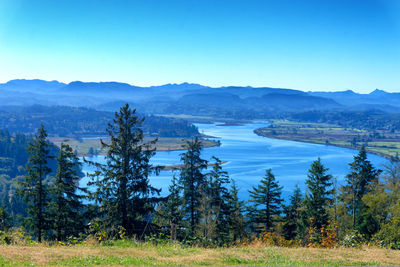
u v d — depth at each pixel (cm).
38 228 2869
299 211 4172
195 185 3512
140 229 2595
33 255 1359
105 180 2719
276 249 1736
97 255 1430
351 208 4119
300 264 1401
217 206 3541
